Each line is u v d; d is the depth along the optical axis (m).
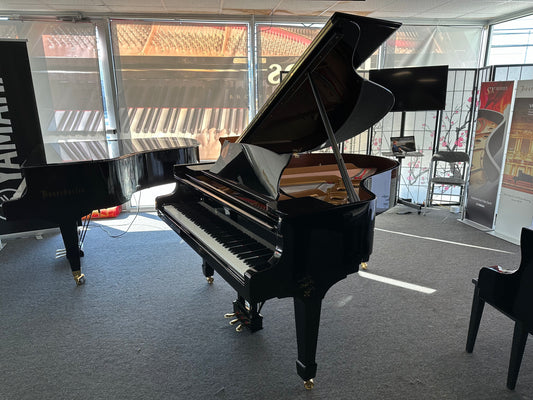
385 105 2.25
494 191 4.30
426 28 5.33
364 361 2.12
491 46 5.46
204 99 5.09
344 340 2.31
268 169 2.05
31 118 3.83
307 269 1.70
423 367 2.06
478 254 3.69
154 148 3.75
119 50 4.75
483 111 4.33
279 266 1.62
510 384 1.88
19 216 2.73
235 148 2.43
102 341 2.34
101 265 3.49
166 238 4.20
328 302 2.77
